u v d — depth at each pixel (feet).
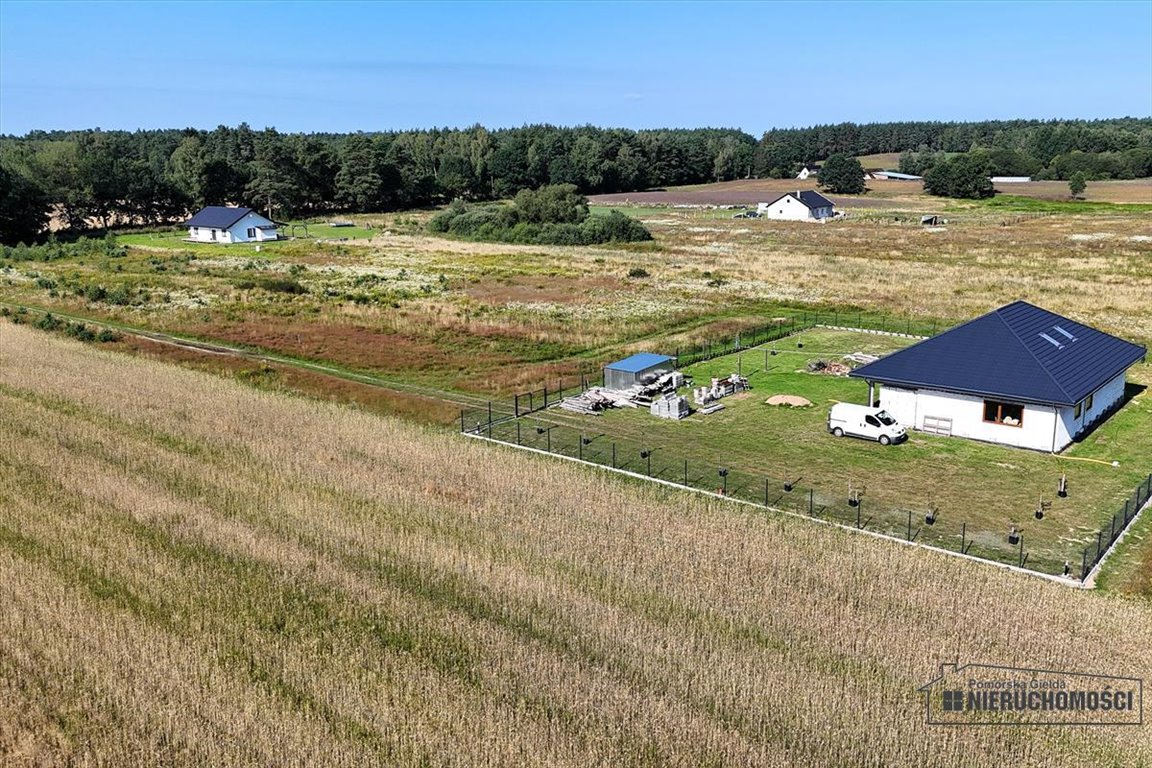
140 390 158.30
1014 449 130.82
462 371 180.75
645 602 84.07
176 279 297.74
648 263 326.65
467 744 62.64
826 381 169.17
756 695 67.97
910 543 99.19
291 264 335.47
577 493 111.55
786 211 493.77
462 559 92.32
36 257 367.04
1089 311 222.69
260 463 121.08
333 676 71.10
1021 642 76.84
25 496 108.06
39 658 73.15
